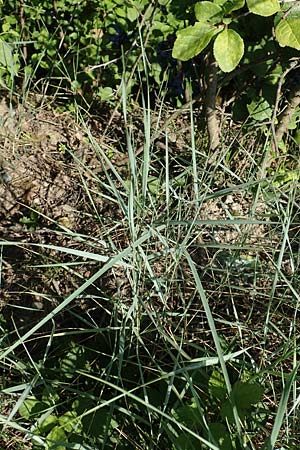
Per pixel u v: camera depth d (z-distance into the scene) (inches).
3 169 116.5
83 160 119.3
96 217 102.4
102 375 81.1
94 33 128.3
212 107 114.3
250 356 82.0
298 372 85.6
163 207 104.3
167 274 88.2
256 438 77.5
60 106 128.5
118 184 113.9
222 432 71.2
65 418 76.8
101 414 78.2
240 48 88.5
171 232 93.4
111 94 127.3
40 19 129.6
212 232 97.9
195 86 128.4
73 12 126.6
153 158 118.8
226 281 93.9
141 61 127.3
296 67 110.4
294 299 88.3
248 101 120.1
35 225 108.7
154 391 82.5
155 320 85.2
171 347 87.0
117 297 92.8
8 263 102.5
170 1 117.6
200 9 90.3
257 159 117.2
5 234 107.2
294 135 123.1
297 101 113.1
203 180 97.6
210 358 73.5
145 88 132.5
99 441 76.8
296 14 88.9
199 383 79.2
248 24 112.6
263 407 79.0
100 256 76.2
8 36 128.7
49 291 98.2
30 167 117.8
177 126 126.1
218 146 113.5
